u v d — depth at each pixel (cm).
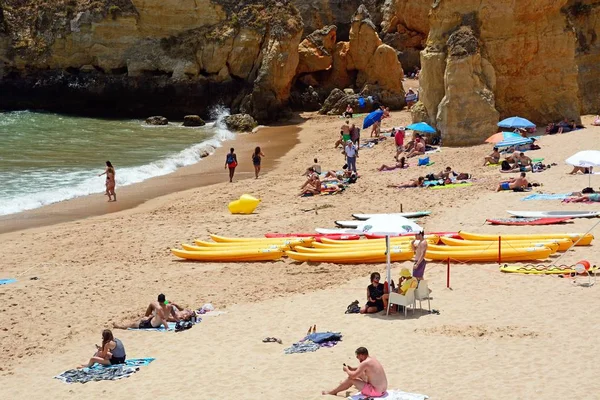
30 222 3131
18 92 6938
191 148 4934
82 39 6744
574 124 4341
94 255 2608
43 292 2217
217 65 6444
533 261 2245
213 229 2877
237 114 6019
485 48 4388
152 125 6144
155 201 3528
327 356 1634
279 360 1633
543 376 1462
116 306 2094
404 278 1911
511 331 1703
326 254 2391
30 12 6981
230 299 2111
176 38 6569
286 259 2473
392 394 1402
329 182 3588
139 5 6562
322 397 1427
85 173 4166
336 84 6738
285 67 6266
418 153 4144
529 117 4488
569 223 2609
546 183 3241
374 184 3525
